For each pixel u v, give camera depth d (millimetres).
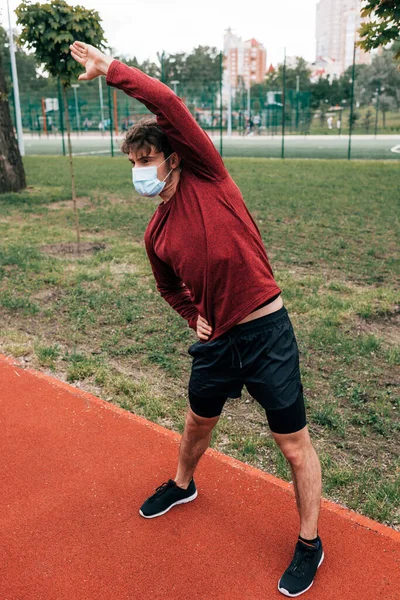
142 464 3406
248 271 2312
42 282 7156
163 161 2336
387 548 2758
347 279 7418
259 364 2385
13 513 2994
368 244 9383
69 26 8211
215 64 87062
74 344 5301
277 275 7426
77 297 6551
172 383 4582
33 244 9398
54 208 13289
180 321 5855
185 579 2568
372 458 3596
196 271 2340
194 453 2875
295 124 61094
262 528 2885
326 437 3828
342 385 4520
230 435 3824
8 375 4578
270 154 32094
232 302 2332
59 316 6027
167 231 2389
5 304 6301
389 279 7430
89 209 13109
